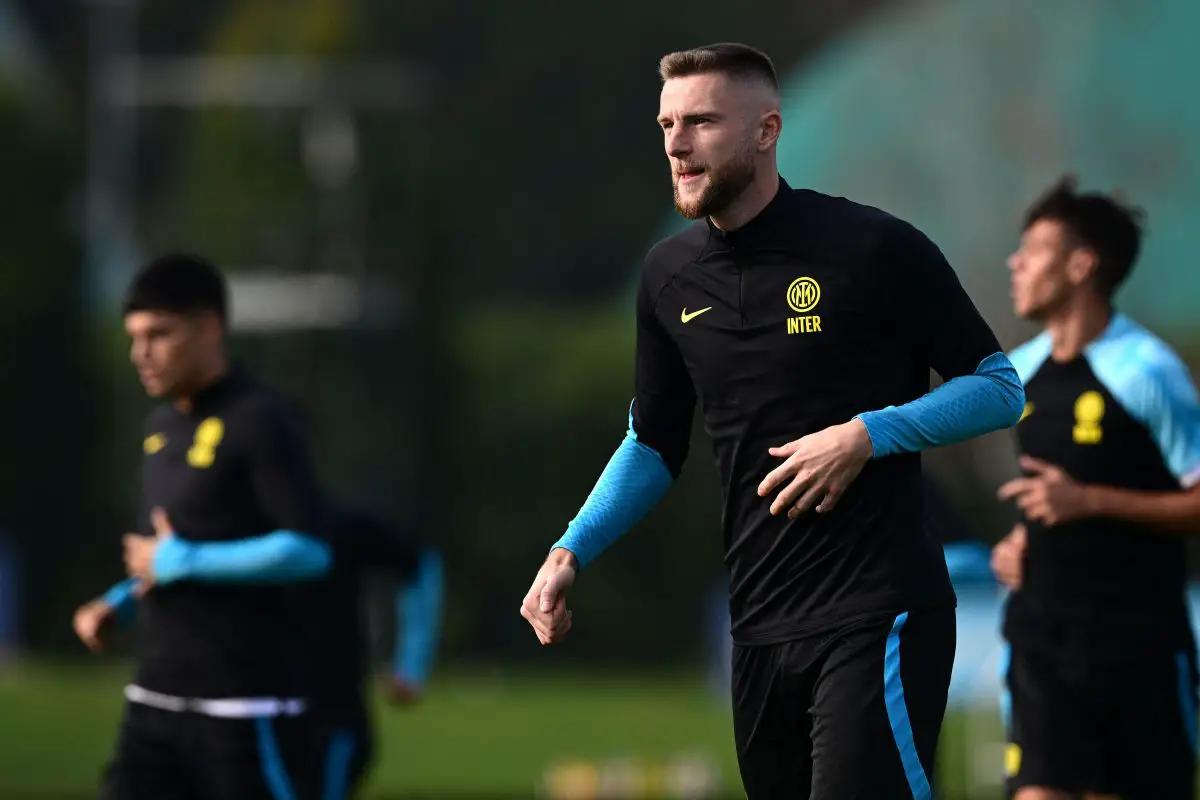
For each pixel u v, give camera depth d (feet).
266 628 79.97
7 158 346.13
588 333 392.27
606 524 64.54
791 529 61.67
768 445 62.13
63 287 350.02
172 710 79.71
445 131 519.60
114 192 411.13
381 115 365.81
